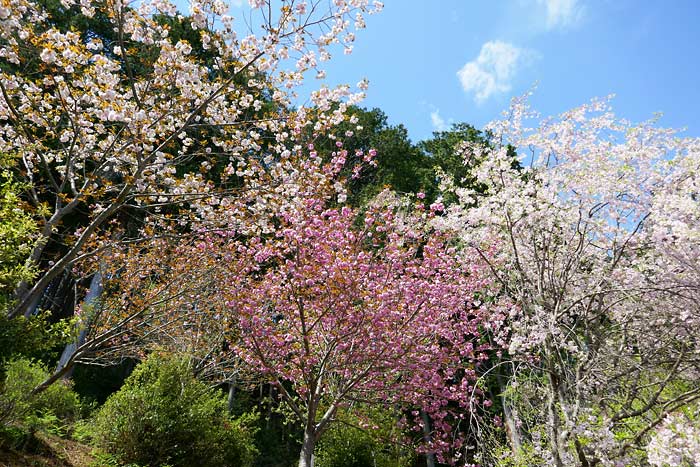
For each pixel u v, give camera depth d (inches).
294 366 329.1
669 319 226.8
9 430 231.6
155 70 212.7
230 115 247.0
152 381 329.7
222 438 347.6
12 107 200.5
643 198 230.1
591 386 218.8
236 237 395.2
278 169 259.6
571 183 240.4
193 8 197.0
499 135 267.7
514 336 232.5
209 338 426.9
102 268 338.0
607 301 249.3
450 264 330.3
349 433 451.8
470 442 367.6
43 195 420.5
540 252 255.8
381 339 312.7
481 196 272.2
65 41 196.7
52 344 191.3
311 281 287.9
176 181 238.2
